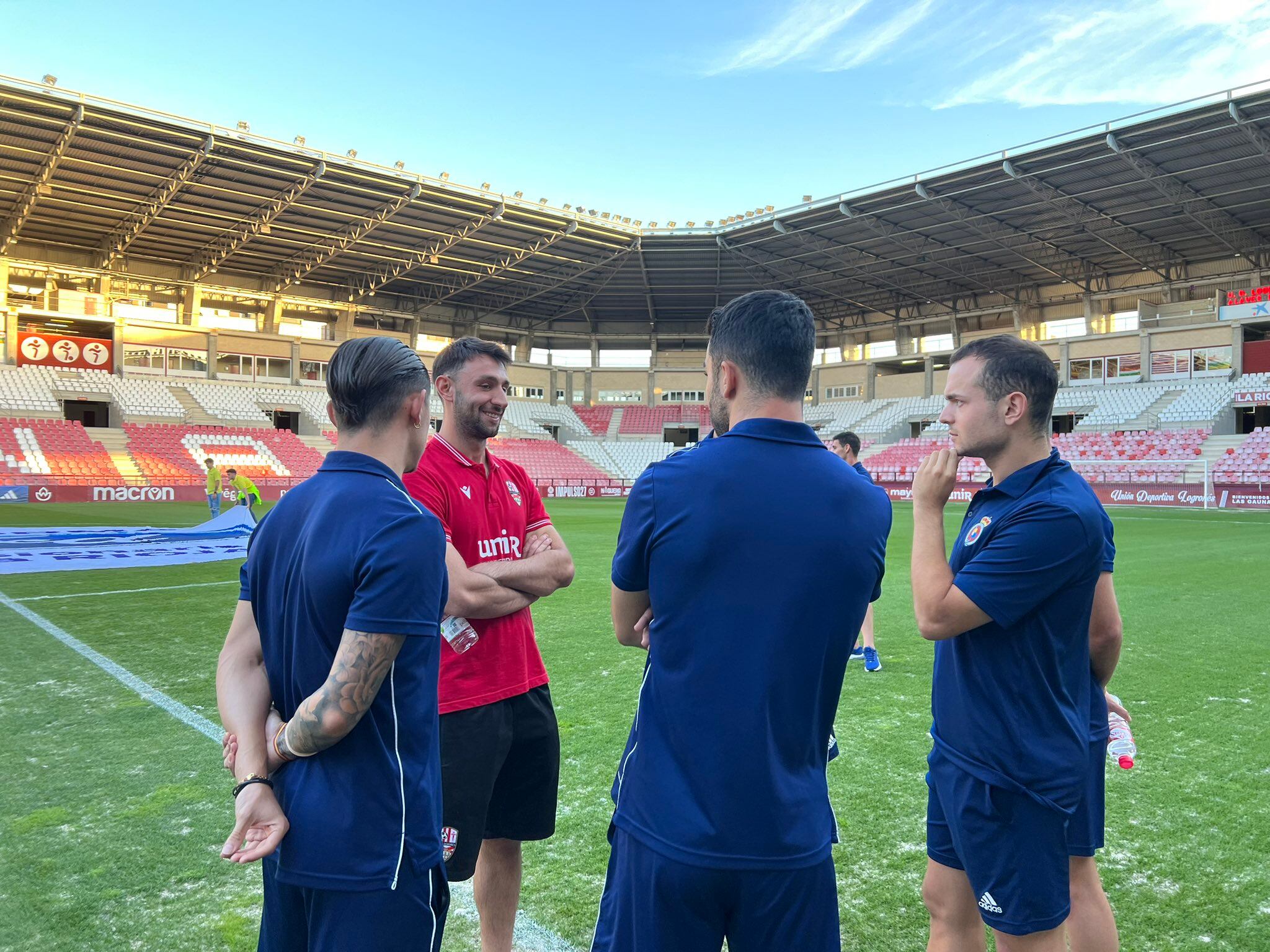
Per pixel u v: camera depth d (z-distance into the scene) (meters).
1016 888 1.65
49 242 31.97
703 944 1.37
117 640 6.42
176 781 3.55
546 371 47.22
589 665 5.73
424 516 1.48
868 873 2.79
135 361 34.59
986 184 26.89
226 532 16.02
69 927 2.42
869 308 43.91
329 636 1.42
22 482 25.89
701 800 1.35
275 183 27.25
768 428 1.46
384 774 1.42
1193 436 30.16
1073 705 1.71
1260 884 2.67
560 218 32.44
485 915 2.36
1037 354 1.76
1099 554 1.69
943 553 1.75
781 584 1.37
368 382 1.52
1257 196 26.89
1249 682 5.14
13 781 3.54
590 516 23.30
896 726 4.36
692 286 40.94
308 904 1.43
